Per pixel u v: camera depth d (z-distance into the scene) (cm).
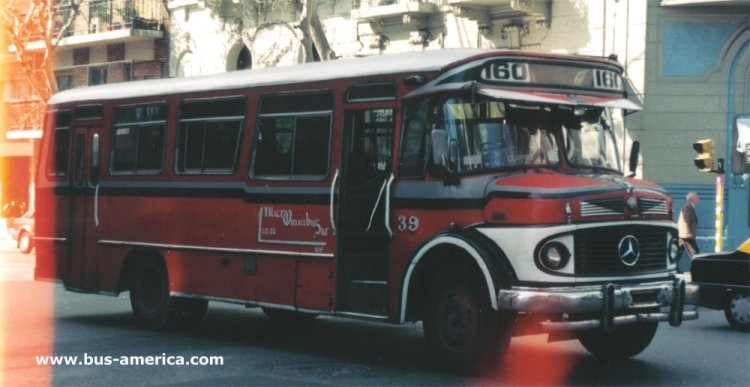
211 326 1472
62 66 4031
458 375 1053
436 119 1073
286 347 1259
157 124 1421
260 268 1251
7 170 4528
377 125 1130
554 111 1099
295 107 1227
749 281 1435
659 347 1270
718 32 2406
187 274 1359
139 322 1441
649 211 1058
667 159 2406
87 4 3884
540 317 1018
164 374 1057
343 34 2944
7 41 4078
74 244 1544
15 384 1003
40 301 1802
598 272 1013
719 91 2405
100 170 1507
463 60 1066
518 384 1001
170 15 3559
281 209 1225
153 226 1414
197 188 1347
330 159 1172
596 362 1145
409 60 1114
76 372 1069
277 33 3123
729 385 999
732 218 2400
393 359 1162
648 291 1033
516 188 1008
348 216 1149
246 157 1282
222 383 1005
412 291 1080
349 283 1142
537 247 990
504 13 2592
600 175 1085
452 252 1054
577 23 2475
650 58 2398
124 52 3759
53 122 1603
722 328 1477
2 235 4275
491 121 1062
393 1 2797
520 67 1084
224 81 1330
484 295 1023
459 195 1046
